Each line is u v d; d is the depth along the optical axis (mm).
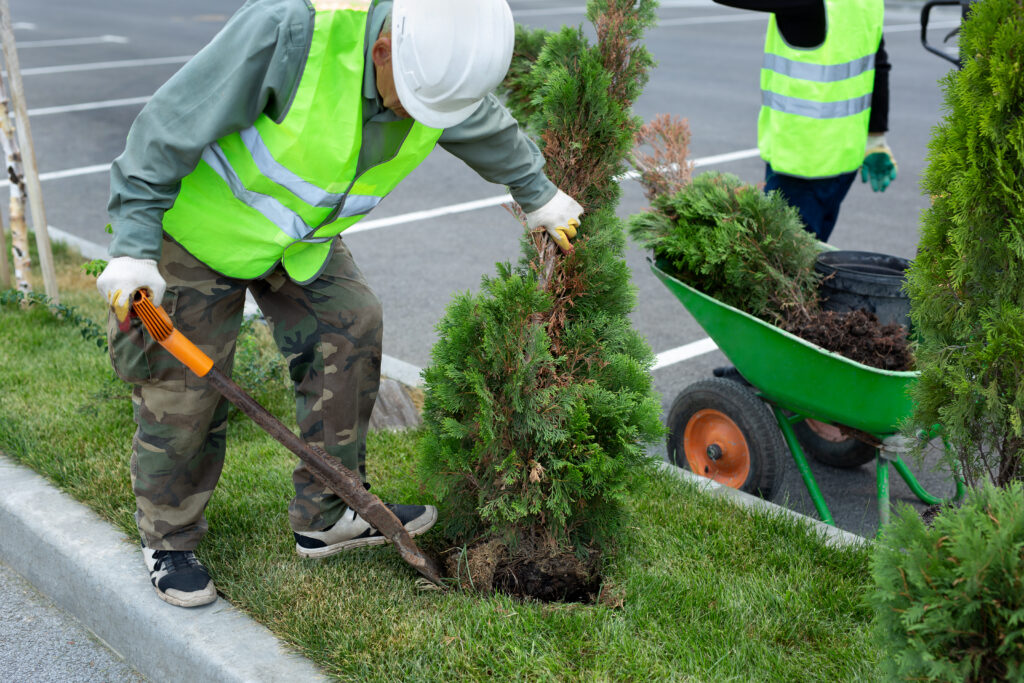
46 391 4113
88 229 7242
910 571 1879
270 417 2604
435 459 2859
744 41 17375
